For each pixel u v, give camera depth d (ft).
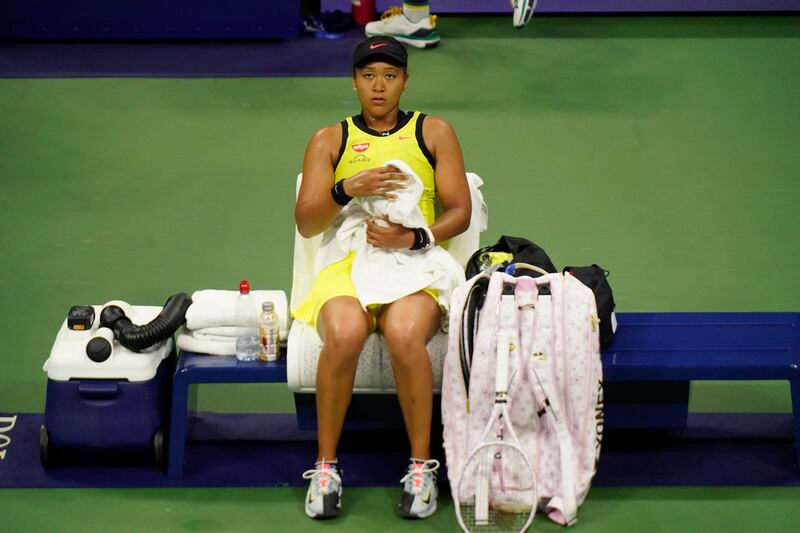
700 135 101.45
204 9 125.18
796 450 54.60
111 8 125.18
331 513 51.08
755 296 73.15
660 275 76.02
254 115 106.01
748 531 50.88
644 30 132.16
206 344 54.54
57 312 70.69
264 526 51.24
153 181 91.45
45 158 95.45
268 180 91.97
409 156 55.36
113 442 54.19
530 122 104.53
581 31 132.16
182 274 76.07
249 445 57.82
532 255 55.62
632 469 55.36
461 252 57.67
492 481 50.88
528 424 51.44
